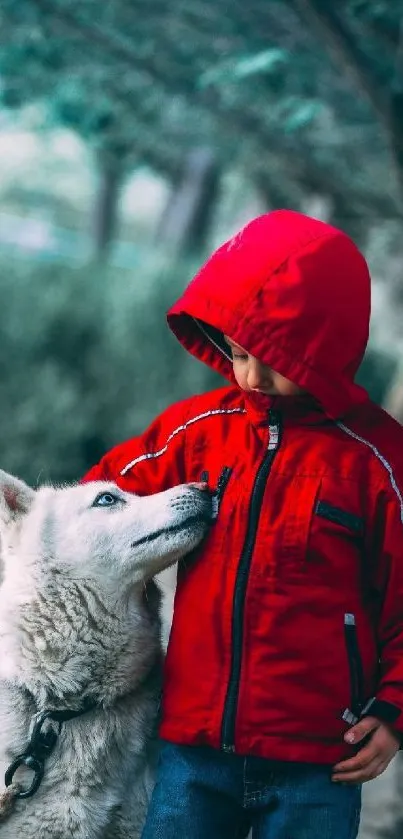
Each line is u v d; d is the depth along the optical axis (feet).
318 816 11.03
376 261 39.01
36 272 44.39
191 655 11.43
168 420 12.80
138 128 29.35
